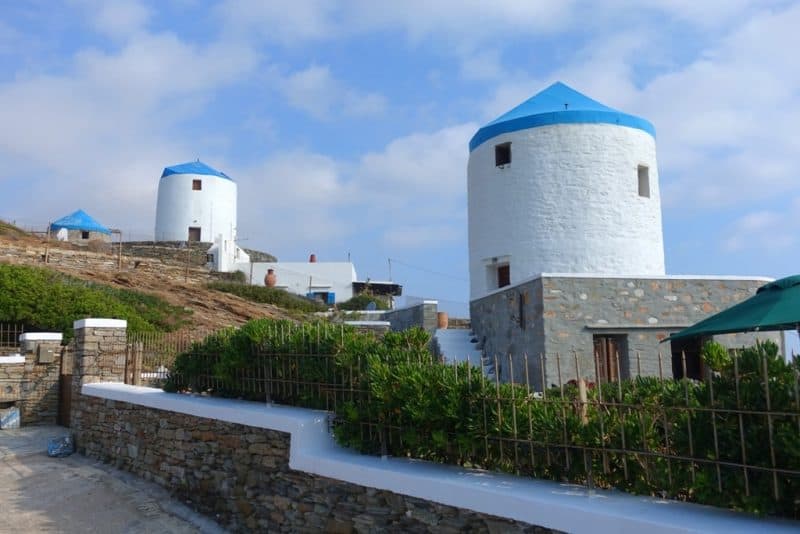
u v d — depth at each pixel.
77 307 21.05
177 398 10.23
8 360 15.89
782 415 4.26
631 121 18.58
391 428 6.71
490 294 17.86
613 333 15.03
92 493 10.10
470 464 6.34
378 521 6.32
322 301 44.97
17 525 8.74
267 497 7.87
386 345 8.11
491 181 19.03
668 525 4.30
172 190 53.22
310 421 7.51
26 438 14.40
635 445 5.14
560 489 5.34
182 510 9.24
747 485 4.38
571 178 18.00
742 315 8.12
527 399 6.00
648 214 18.61
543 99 20.03
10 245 34.66
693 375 15.80
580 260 17.81
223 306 30.61
